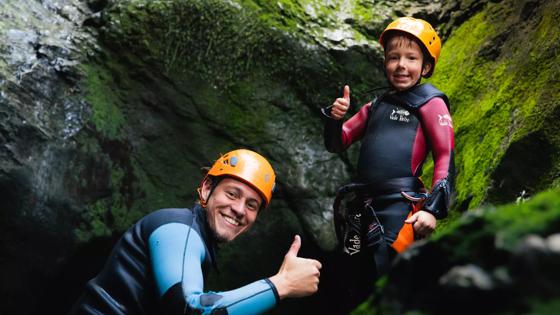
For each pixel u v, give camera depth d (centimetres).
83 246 436
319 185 468
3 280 429
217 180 255
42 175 419
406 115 291
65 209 426
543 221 92
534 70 354
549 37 357
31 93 426
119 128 448
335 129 305
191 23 455
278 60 463
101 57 452
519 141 314
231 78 460
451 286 91
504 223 96
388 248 271
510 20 417
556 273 82
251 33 459
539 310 81
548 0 381
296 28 467
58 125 429
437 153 278
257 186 252
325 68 465
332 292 484
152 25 452
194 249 224
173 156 459
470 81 415
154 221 231
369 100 471
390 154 285
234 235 252
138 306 221
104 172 441
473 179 354
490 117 371
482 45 424
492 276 88
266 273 473
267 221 469
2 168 406
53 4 474
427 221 256
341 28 478
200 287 213
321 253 474
